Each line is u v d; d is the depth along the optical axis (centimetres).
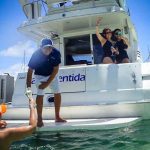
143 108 693
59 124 637
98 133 561
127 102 696
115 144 475
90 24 909
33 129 305
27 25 913
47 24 891
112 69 728
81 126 602
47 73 673
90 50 920
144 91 703
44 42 655
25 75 791
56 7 923
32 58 673
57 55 671
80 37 937
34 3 937
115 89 718
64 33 950
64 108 723
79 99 736
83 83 739
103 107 701
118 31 803
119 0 959
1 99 927
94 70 737
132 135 532
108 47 795
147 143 473
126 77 718
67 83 749
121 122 617
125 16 851
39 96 648
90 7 864
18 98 788
